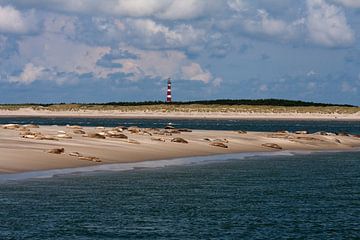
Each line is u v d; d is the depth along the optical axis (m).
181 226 37.78
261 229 37.38
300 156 89.00
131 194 48.53
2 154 63.28
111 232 35.78
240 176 62.06
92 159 67.50
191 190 51.72
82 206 42.84
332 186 55.94
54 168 60.41
